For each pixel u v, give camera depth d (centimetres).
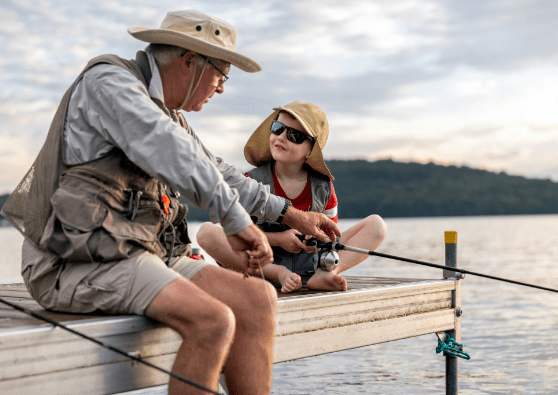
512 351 556
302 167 319
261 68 216
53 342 174
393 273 1500
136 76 197
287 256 307
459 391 410
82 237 178
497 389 417
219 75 214
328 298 263
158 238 200
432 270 1608
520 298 1035
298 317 248
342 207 19638
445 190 19962
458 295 354
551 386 424
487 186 19925
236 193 188
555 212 19500
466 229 6084
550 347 575
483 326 712
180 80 208
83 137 187
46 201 188
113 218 184
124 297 182
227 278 203
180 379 162
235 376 195
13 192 205
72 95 192
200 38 206
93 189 183
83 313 194
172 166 177
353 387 427
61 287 189
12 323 182
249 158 331
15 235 6969
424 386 429
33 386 169
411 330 316
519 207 19825
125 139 181
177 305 175
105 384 185
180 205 215
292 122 303
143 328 194
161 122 179
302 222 246
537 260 1895
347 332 274
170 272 183
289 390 417
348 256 314
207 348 172
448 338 348
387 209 19438
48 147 192
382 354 571
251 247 193
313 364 518
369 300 287
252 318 197
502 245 2986
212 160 238
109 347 160
